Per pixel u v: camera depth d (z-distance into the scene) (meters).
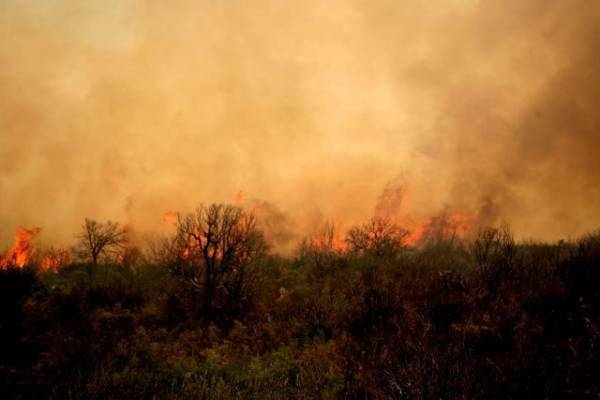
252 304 9.09
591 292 6.45
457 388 3.74
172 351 7.10
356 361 5.21
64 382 5.12
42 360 6.38
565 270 7.65
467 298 7.17
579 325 5.43
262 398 4.86
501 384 3.93
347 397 4.43
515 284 7.61
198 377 5.79
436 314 6.79
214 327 8.02
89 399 4.74
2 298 8.32
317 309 7.95
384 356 4.95
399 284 8.63
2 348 6.80
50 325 8.16
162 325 8.53
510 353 4.80
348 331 6.96
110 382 5.15
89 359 6.11
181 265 9.59
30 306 8.73
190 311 8.91
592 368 4.02
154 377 5.58
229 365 6.20
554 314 5.97
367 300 7.46
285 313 8.51
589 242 8.80
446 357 4.26
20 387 5.28
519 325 5.46
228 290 9.01
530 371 4.06
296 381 5.18
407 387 3.88
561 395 3.77
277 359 6.14
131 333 7.83
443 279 8.38
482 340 5.30
